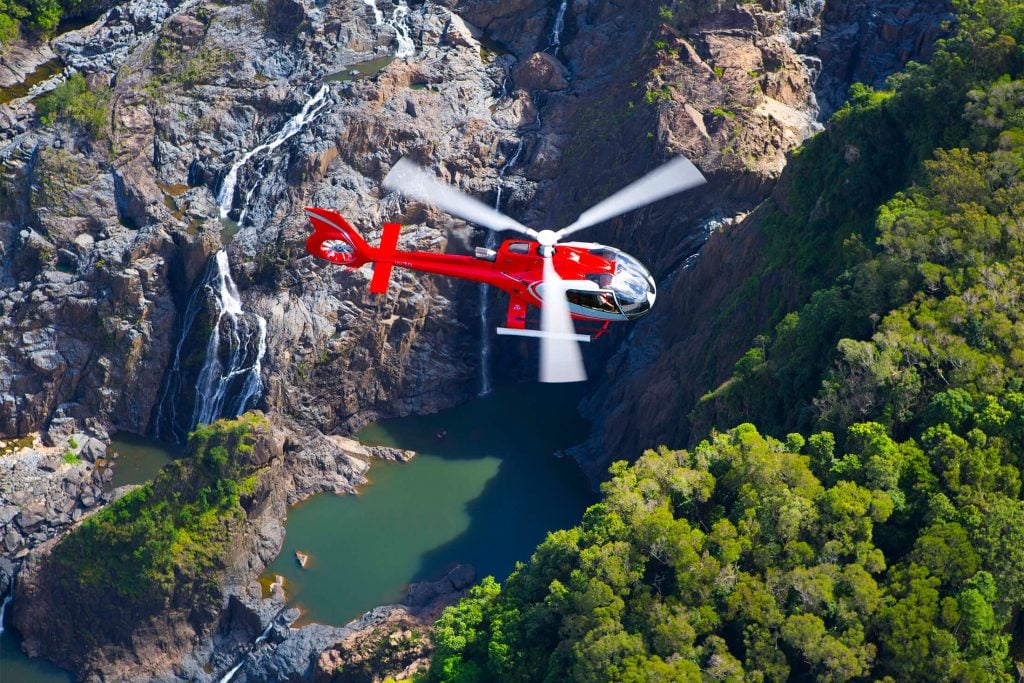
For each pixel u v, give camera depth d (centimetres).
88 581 18212
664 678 12656
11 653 18250
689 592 13550
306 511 19725
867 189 17862
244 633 18125
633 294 8994
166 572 18075
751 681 12838
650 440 19425
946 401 14212
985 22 17612
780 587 13362
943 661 12556
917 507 13862
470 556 18850
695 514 14662
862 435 14275
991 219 15500
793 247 18425
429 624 17538
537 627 14212
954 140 17175
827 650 12669
